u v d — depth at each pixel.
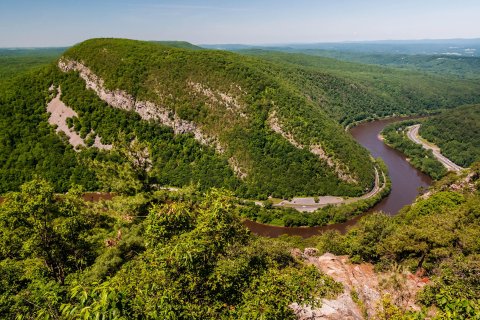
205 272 14.30
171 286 12.97
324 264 30.66
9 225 26.80
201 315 13.02
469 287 21.12
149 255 14.83
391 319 15.90
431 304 22.11
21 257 28.53
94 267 27.36
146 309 10.84
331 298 20.73
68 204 30.22
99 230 36.25
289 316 13.99
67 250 30.28
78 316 9.43
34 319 12.46
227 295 14.56
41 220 27.25
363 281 27.14
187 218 17.44
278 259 28.22
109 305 9.45
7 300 14.91
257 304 13.19
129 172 40.91
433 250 29.77
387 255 32.00
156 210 17.62
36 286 15.14
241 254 16.72
